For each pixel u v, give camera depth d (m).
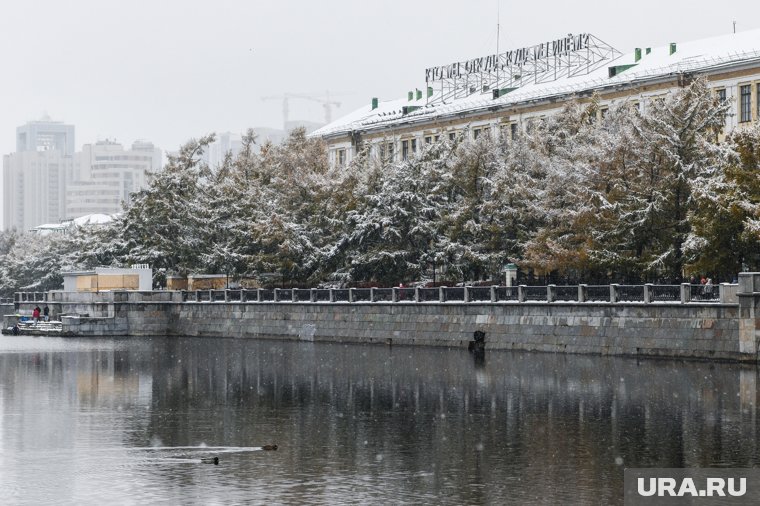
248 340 107.44
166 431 47.78
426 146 109.44
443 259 99.50
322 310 100.94
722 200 72.56
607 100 125.19
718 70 113.88
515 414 50.78
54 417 52.25
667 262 80.94
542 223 97.25
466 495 34.91
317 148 133.12
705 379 60.91
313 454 41.84
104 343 105.44
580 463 39.41
